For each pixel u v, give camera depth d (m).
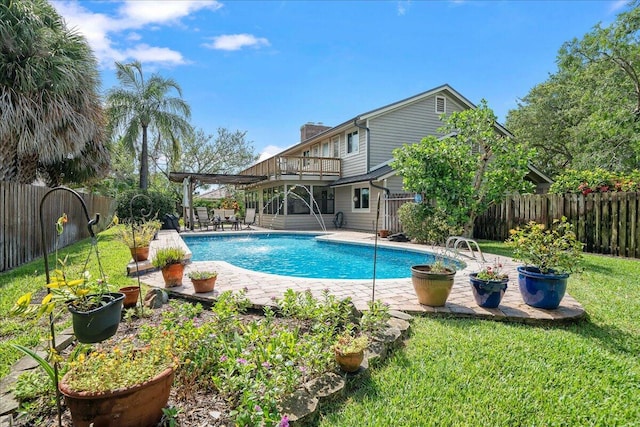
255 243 13.48
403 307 4.13
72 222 10.60
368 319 3.26
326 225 18.64
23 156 8.72
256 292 4.77
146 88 18.36
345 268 8.73
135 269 5.99
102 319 1.95
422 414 2.23
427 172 9.18
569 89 19.22
